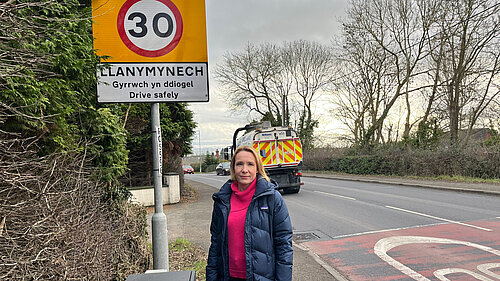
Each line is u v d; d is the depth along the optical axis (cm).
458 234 709
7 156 296
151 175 1428
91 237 331
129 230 449
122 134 541
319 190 1672
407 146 2227
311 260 592
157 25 384
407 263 556
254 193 263
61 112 402
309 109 3831
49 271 276
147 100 384
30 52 309
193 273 245
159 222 376
